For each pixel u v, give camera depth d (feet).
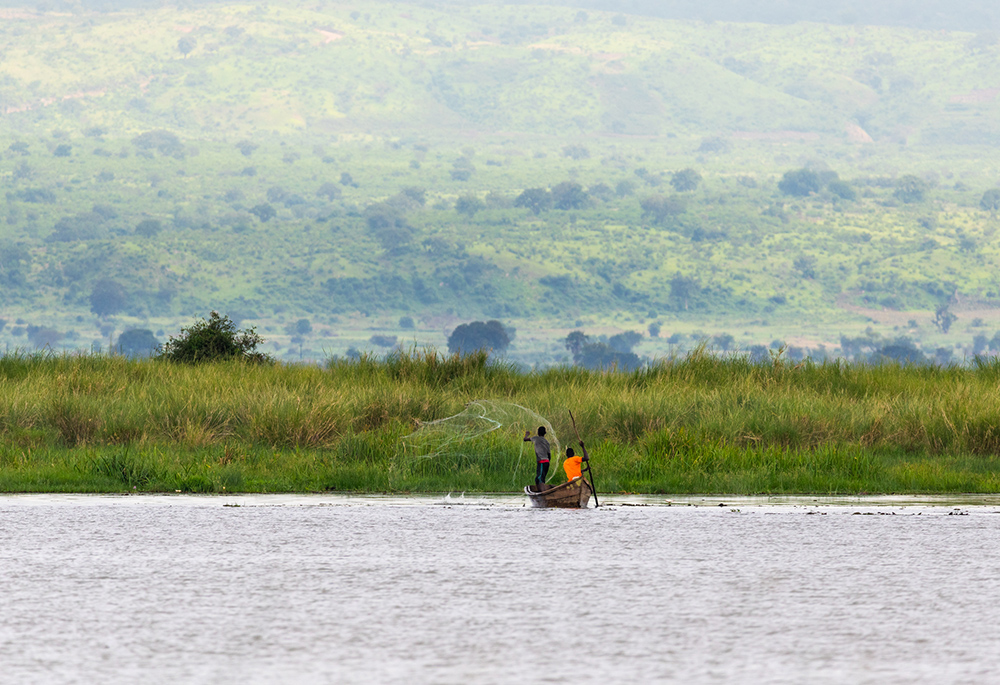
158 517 179.11
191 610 116.88
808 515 184.14
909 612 116.37
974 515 183.52
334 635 107.14
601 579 132.57
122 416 255.09
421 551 150.41
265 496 205.77
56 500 198.39
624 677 93.66
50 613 115.65
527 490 192.54
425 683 92.02
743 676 93.97
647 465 224.74
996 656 100.07
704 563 142.51
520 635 107.14
